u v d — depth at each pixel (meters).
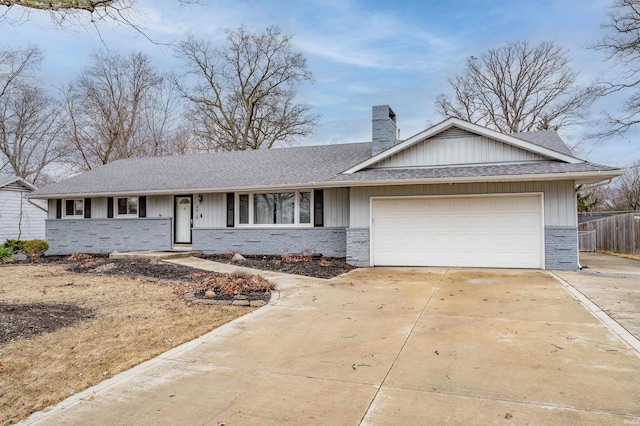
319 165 15.02
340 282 9.22
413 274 10.33
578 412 3.07
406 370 3.98
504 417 3.02
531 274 9.95
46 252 17.62
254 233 14.59
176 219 16.06
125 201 16.77
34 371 4.07
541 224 10.82
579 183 12.14
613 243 17.56
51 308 6.57
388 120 14.67
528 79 27.48
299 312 6.43
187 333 5.36
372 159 12.30
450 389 3.53
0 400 3.44
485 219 11.34
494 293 7.64
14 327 5.43
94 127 28.86
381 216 12.21
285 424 2.98
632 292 7.47
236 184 14.24
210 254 15.02
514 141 11.04
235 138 30.11
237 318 6.11
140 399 3.44
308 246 13.95
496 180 10.60
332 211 13.71
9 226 21.03
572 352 4.38
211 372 4.02
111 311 6.57
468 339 4.91
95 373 4.02
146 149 30.64
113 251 16.59
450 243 11.62
